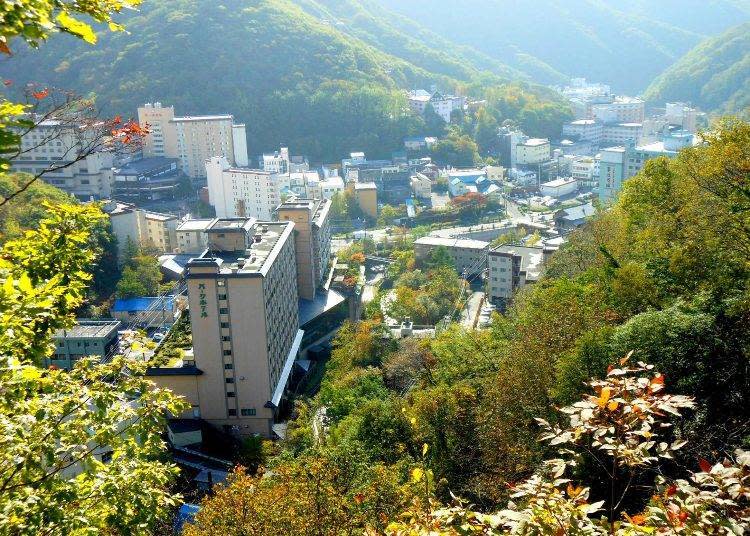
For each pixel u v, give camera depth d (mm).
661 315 37750
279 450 76062
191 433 85375
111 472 20344
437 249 151125
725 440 29406
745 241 45719
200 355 87312
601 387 15023
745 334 36031
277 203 190875
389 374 82062
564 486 31547
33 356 19969
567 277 72625
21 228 114562
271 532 33844
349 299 130375
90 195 187375
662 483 14078
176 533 44500
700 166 55938
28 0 13000
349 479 45094
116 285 136625
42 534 17844
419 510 16734
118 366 22516
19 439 17719
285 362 100688
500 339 66562
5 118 13867
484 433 47875
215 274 84812
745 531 12953
